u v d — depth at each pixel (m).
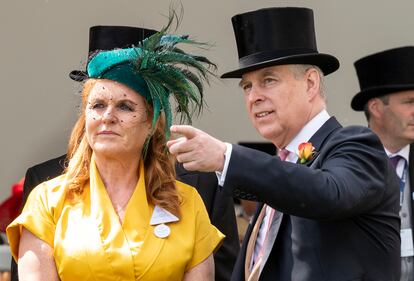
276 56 7.71
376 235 7.16
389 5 14.36
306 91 7.65
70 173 7.23
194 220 7.24
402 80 11.27
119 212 7.14
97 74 7.08
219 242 7.32
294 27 7.80
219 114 14.41
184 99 7.23
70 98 13.90
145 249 6.99
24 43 14.02
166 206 7.18
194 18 13.98
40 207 7.07
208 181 8.84
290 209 6.67
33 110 14.00
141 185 7.19
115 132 7.07
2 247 10.23
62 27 14.02
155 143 7.30
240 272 7.65
